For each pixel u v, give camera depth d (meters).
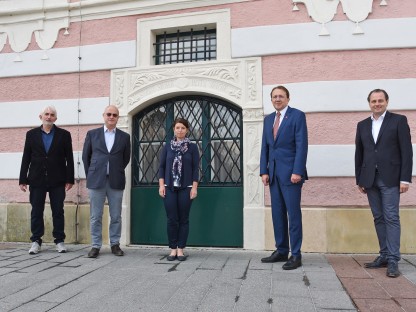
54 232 5.29
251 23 5.65
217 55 5.75
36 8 6.35
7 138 6.37
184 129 4.79
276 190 4.46
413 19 5.25
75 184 6.07
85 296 3.26
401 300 3.09
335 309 2.90
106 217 5.91
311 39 5.44
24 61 6.42
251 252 5.26
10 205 6.22
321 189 5.29
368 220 5.16
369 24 5.34
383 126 4.17
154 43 6.12
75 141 6.13
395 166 4.08
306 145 4.32
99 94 6.11
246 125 5.55
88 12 6.22
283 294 3.26
